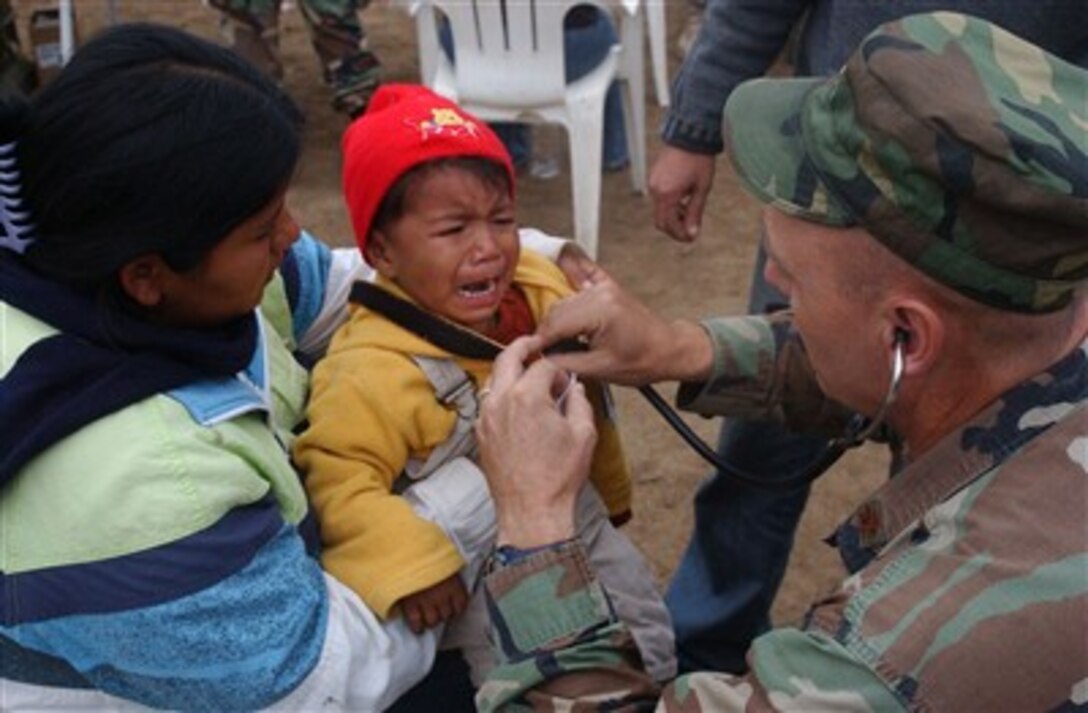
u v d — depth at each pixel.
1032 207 1.01
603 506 1.75
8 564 1.16
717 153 2.17
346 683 1.31
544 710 1.22
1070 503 1.06
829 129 1.11
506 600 1.27
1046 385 1.13
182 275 1.18
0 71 4.36
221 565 1.18
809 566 2.84
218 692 1.22
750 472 2.16
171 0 5.80
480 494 1.56
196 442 1.18
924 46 1.07
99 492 1.13
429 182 1.60
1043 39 1.68
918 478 1.19
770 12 2.01
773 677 1.09
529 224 4.21
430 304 1.66
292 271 1.68
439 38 3.94
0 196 1.14
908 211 1.06
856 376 1.19
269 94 1.19
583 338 1.55
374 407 1.56
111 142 1.11
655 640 1.74
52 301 1.17
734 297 3.83
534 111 3.82
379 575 1.46
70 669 1.22
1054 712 1.02
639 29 4.11
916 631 1.04
